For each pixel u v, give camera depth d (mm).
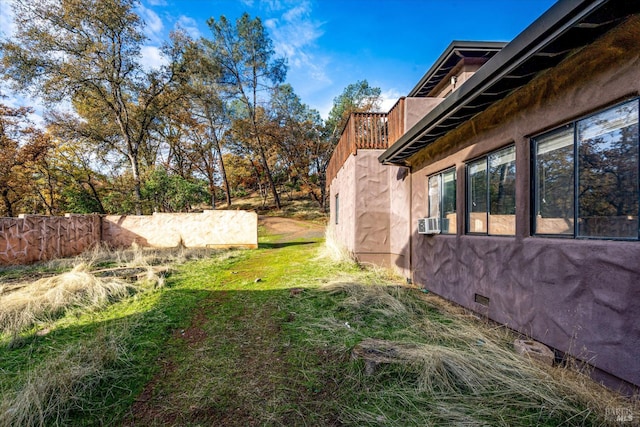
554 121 2699
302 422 2008
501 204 3584
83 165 18031
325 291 5055
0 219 7594
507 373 2471
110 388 2391
